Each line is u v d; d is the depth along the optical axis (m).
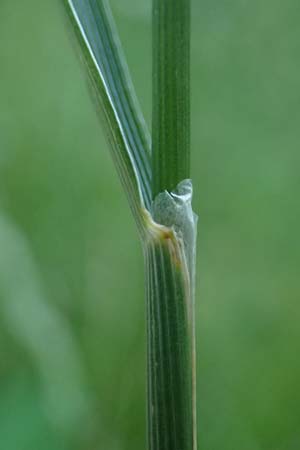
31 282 0.18
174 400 0.11
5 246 0.18
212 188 0.24
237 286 0.23
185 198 0.11
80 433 0.17
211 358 0.21
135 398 0.20
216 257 0.23
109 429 0.19
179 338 0.11
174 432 0.11
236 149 0.25
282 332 0.21
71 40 0.11
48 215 0.22
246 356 0.21
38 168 0.22
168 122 0.11
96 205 0.22
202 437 0.19
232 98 0.26
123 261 0.21
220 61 0.27
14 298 0.17
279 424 0.19
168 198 0.11
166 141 0.11
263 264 0.23
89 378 0.19
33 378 0.17
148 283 0.11
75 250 0.21
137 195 0.11
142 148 0.11
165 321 0.11
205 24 0.27
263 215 0.24
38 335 0.17
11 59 0.25
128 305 0.21
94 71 0.11
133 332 0.20
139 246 0.22
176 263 0.11
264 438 0.19
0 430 0.17
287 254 0.23
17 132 0.23
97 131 0.24
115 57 0.12
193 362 0.11
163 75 0.11
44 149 0.23
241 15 0.27
